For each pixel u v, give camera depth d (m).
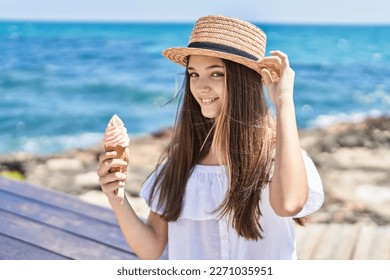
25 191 5.17
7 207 4.75
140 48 45.78
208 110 2.56
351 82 30.94
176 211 2.60
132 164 10.91
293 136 2.21
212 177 2.60
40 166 11.35
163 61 37.44
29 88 27.33
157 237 2.76
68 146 15.45
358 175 10.61
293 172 2.17
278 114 2.25
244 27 2.59
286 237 2.49
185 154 2.67
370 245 5.10
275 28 69.50
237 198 2.45
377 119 17.52
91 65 35.38
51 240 4.14
